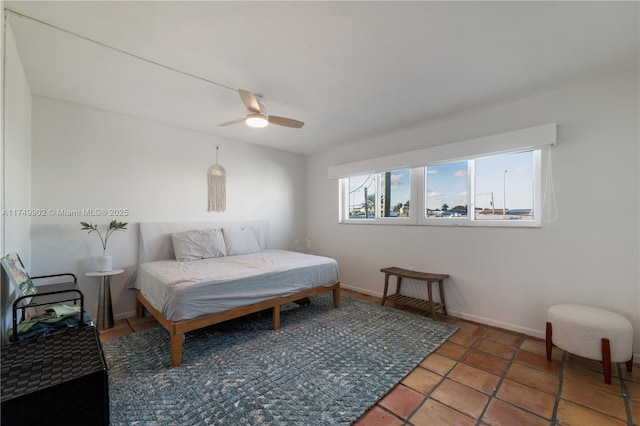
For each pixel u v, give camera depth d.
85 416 1.15
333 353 2.33
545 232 2.67
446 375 2.04
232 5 1.52
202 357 2.24
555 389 1.87
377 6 1.53
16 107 1.98
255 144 4.51
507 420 1.59
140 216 3.37
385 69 2.21
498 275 2.96
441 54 2.01
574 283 2.52
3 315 1.71
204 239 3.60
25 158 2.42
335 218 4.72
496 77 2.33
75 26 1.70
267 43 1.88
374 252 4.14
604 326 1.95
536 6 1.53
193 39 1.84
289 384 1.89
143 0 1.48
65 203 2.87
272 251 4.21
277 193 4.82
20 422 1.02
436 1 1.49
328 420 1.56
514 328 2.84
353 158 4.44
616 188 2.33
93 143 3.04
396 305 3.65
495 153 2.93
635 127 2.25
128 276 3.27
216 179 4.05
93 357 1.31
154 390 1.81
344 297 4.01
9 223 1.83
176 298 2.16
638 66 2.15
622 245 2.30
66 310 1.99
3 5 1.49
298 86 2.50
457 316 3.25
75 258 2.93
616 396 1.80
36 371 1.18
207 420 1.55
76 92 2.65
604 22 1.65
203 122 3.51
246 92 2.23
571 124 2.52
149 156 3.44
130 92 2.64
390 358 2.25
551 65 2.15
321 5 1.52
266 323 2.98
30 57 2.05
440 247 3.42
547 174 2.66
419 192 3.64
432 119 3.32
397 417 1.61
